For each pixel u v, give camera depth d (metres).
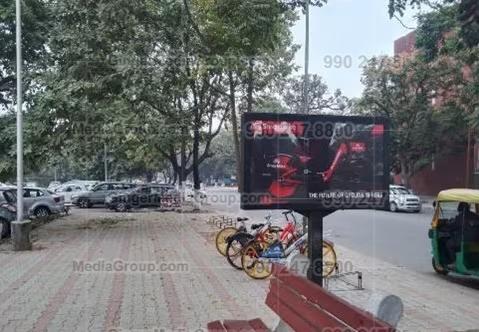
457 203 10.87
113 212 30.42
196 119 21.08
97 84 17.05
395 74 34.44
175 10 15.65
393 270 11.35
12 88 17.89
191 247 14.63
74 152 18.23
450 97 34.41
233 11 12.06
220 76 15.26
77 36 17.28
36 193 25.11
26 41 17.53
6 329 6.71
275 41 12.23
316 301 3.81
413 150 36.81
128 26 16.47
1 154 17.34
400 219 24.69
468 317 7.54
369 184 6.18
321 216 6.16
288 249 10.46
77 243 15.52
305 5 9.74
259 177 6.04
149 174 62.03
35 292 8.83
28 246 14.02
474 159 36.31
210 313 7.51
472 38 4.73
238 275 10.42
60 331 6.62
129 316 7.33
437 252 11.06
